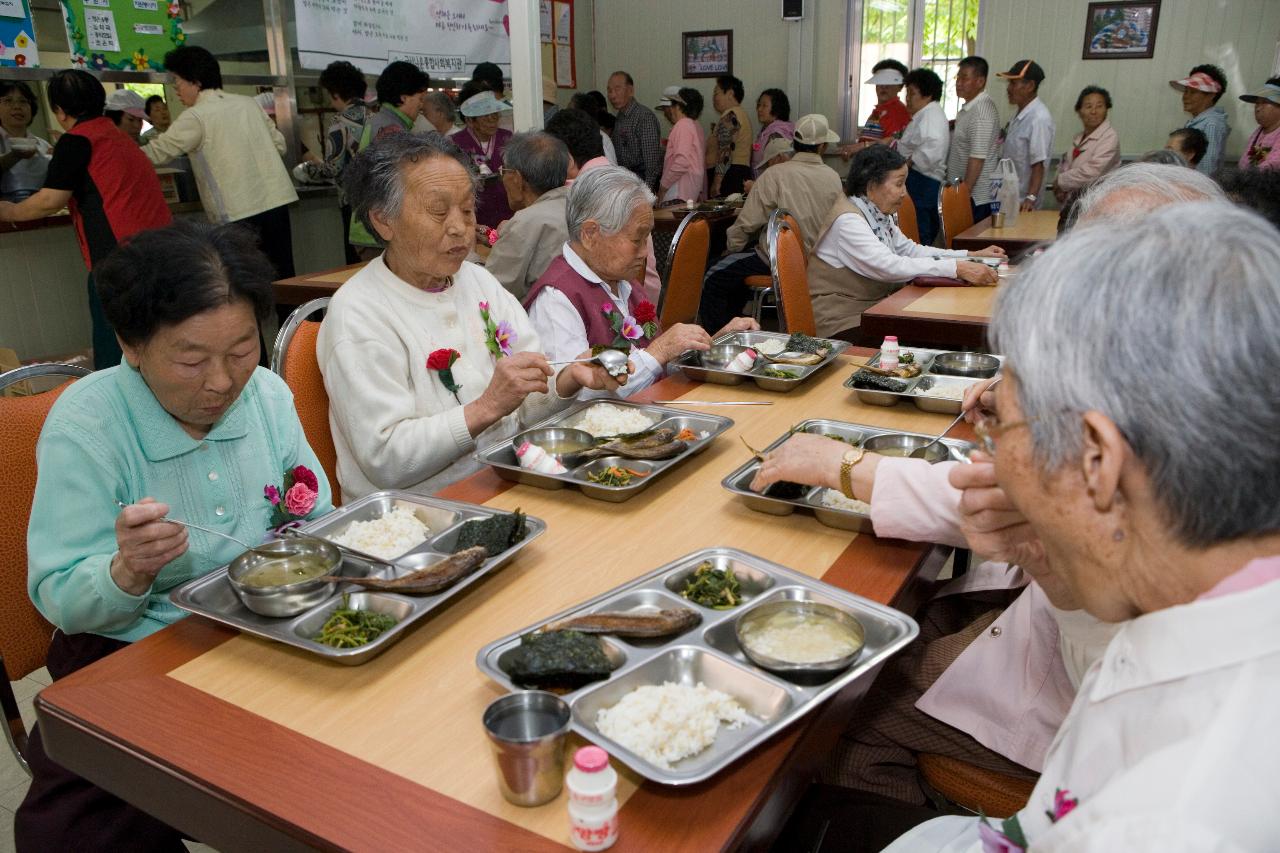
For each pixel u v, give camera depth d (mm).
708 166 7742
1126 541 598
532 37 3555
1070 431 577
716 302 4832
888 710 1364
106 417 1207
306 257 5152
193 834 889
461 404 1812
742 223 4594
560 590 1197
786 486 1466
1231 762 487
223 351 1133
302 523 1387
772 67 7637
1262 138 5480
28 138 3986
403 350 1739
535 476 1509
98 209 3609
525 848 765
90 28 3803
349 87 4570
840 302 3498
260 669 1035
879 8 7141
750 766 864
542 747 782
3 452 1318
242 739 912
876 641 1060
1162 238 564
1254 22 6117
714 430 1698
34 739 1295
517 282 3238
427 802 822
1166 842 468
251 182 4285
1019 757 1231
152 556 1066
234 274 1129
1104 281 564
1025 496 643
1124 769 560
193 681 1015
